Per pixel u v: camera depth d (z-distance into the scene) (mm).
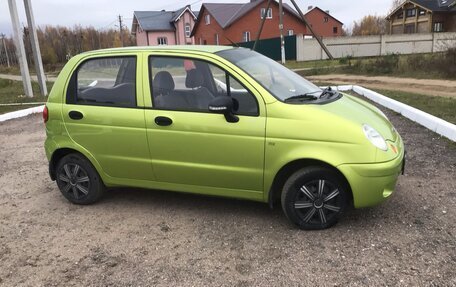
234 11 52000
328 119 3867
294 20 52219
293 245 3861
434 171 5465
